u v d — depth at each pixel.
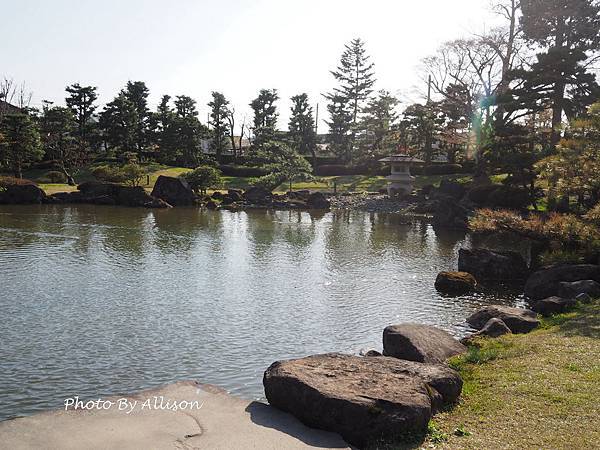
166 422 8.63
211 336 15.63
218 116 88.31
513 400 9.27
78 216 43.53
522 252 31.66
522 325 15.53
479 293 21.69
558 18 47.09
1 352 13.93
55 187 61.56
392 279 23.81
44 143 69.75
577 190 22.14
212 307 18.62
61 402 11.27
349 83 92.06
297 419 8.80
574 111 42.41
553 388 9.64
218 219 45.09
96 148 80.88
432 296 21.00
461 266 25.11
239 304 19.11
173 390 10.14
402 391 8.75
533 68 41.72
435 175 66.19
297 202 56.88
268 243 33.00
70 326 16.12
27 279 21.72
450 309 19.16
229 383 12.43
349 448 7.82
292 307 18.94
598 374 10.25
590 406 8.77
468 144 63.78
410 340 12.80
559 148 22.92
